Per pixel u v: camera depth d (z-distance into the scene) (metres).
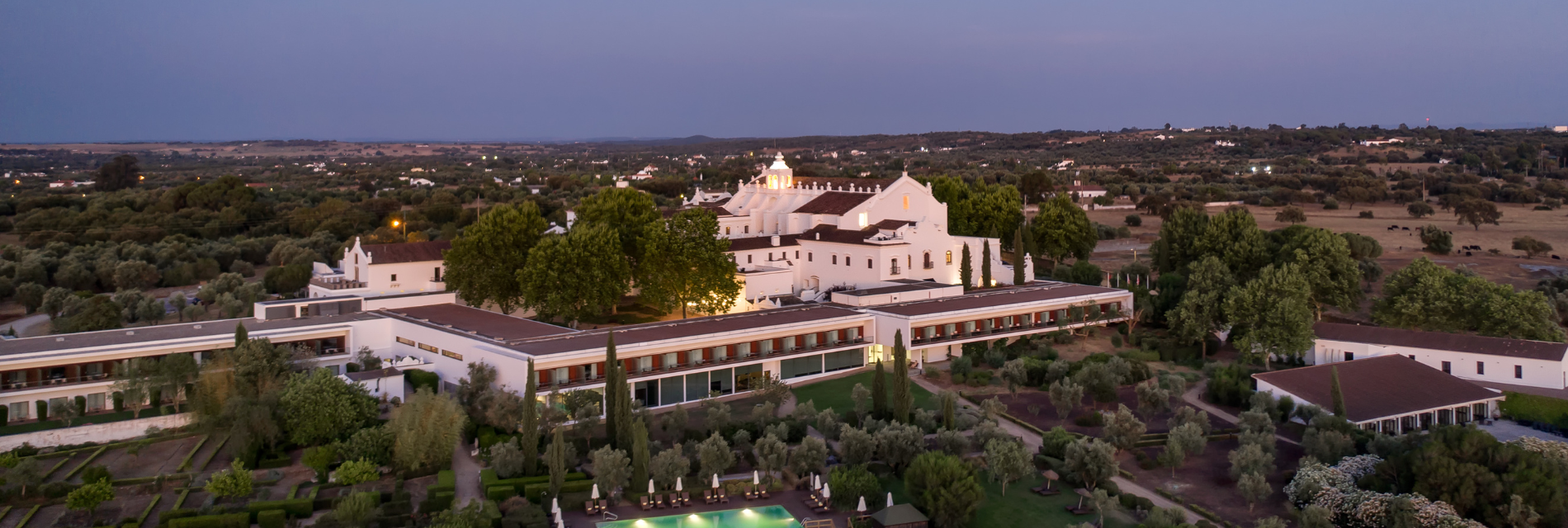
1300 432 94.56
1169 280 140.50
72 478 79.44
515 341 102.88
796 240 153.75
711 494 78.75
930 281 141.38
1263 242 148.88
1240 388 102.69
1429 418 97.62
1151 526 70.00
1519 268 186.38
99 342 99.31
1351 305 138.12
